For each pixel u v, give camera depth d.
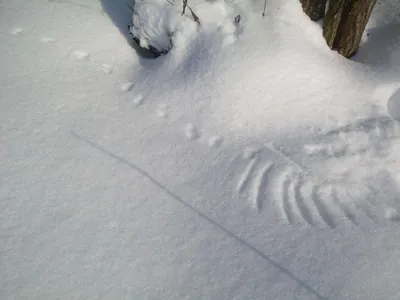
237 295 0.67
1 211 0.76
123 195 0.83
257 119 0.98
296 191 0.84
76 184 0.84
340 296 0.67
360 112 1.00
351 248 0.74
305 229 0.77
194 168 0.90
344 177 0.87
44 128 0.95
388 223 0.78
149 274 0.70
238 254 0.73
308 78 1.02
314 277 0.70
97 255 0.72
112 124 1.00
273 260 0.72
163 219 0.79
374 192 0.84
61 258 0.71
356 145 0.93
